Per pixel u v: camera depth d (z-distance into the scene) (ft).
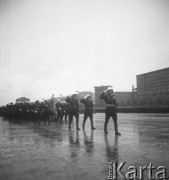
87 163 15.88
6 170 14.49
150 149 20.43
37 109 66.18
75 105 41.88
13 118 86.38
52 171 14.08
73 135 32.09
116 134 31.73
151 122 53.83
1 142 26.58
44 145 23.98
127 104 217.77
